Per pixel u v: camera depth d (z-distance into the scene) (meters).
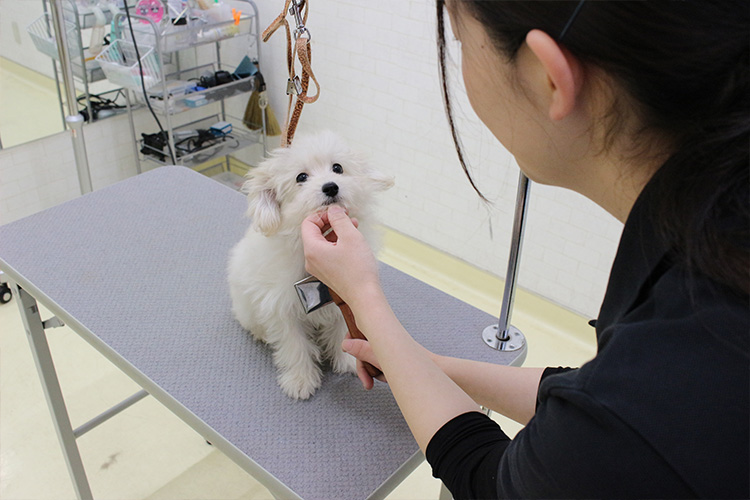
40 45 2.35
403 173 2.54
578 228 2.16
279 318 1.02
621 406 0.43
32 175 2.53
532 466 0.49
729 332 0.42
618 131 0.49
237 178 3.12
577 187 0.58
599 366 0.46
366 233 1.07
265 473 0.82
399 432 0.90
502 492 0.53
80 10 2.36
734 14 0.42
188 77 2.97
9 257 1.24
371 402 0.95
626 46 0.43
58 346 2.15
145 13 2.34
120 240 1.31
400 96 2.38
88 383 2.02
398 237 2.69
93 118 2.64
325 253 0.77
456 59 2.02
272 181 1.04
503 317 1.06
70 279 1.18
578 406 0.46
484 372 0.84
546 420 0.49
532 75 0.50
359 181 1.03
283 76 2.78
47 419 1.89
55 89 2.48
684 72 0.43
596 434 0.44
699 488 0.40
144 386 0.98
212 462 1.80
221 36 2.52
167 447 1.83
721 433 0.40
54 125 2.53
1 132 2.38
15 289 1.27
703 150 0.43
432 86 2.27
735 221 0.42
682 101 0.44
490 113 0.56
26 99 2.39
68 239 1.30
